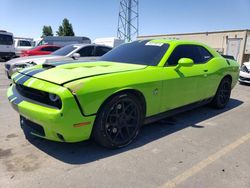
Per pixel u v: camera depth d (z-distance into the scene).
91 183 2.48
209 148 3.35
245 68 9.17
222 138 3.71
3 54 17.30
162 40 4.29
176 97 3.89
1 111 4.69
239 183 2.55
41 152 3.08
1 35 17.12
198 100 4.51
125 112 3.22
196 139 3.64
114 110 3.08
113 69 3.27
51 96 2.71
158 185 2.48
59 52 8.36
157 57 3.79
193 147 3.37
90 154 3.07
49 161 2.88
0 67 13.05
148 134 3.77
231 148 3.37
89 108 2.77
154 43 4.19
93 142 3.39
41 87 2.77
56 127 2.69
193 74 4.11
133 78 3.20
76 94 2.65
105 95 2.87
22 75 3.28
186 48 4.29
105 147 3.19
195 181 2.57
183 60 3.73
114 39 18.88
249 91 7.94
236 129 4.12
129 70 3.30
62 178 2.55
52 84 2.76
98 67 3.35
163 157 3.05
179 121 4.44
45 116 2.69
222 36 24.16
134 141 3.49
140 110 3.38
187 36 28.33
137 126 3.39
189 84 4.07
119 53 4.25
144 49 4.08
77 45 8.35
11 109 4.84
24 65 7.57
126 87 3.07
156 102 3.56
